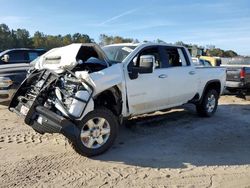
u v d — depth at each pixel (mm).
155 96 6605
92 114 5246
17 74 8766
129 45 6676
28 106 5426
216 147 6086
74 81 5246
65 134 4957
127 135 6711
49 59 6117
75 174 4684
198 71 7895
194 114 8875
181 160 5344
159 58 6926
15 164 4980
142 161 5250
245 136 6879
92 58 5840
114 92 5754
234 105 10828
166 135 6797
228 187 4383
